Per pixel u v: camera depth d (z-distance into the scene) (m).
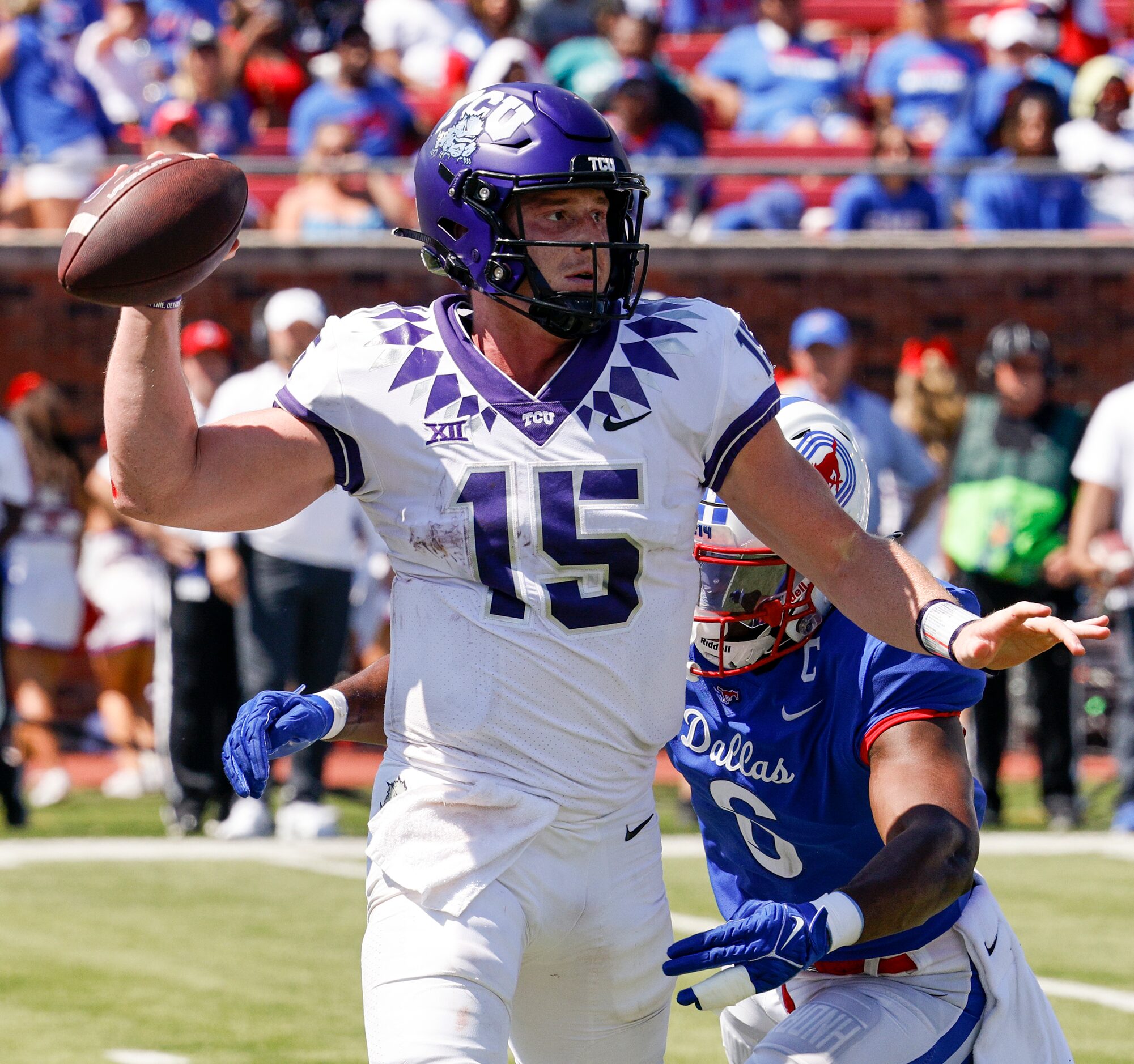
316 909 23.38
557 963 10.61
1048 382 30.72
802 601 10.73
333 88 41.72
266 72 44.72
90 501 33.94
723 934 8.95
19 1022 17.70
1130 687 30.00
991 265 41.28
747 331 10.41
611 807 10.36
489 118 10.10
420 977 9.80
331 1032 17.45
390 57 46.69
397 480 10.11
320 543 27.98
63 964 20.27
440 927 9.91
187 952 20.94
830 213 43.28
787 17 47.19
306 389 10.05
